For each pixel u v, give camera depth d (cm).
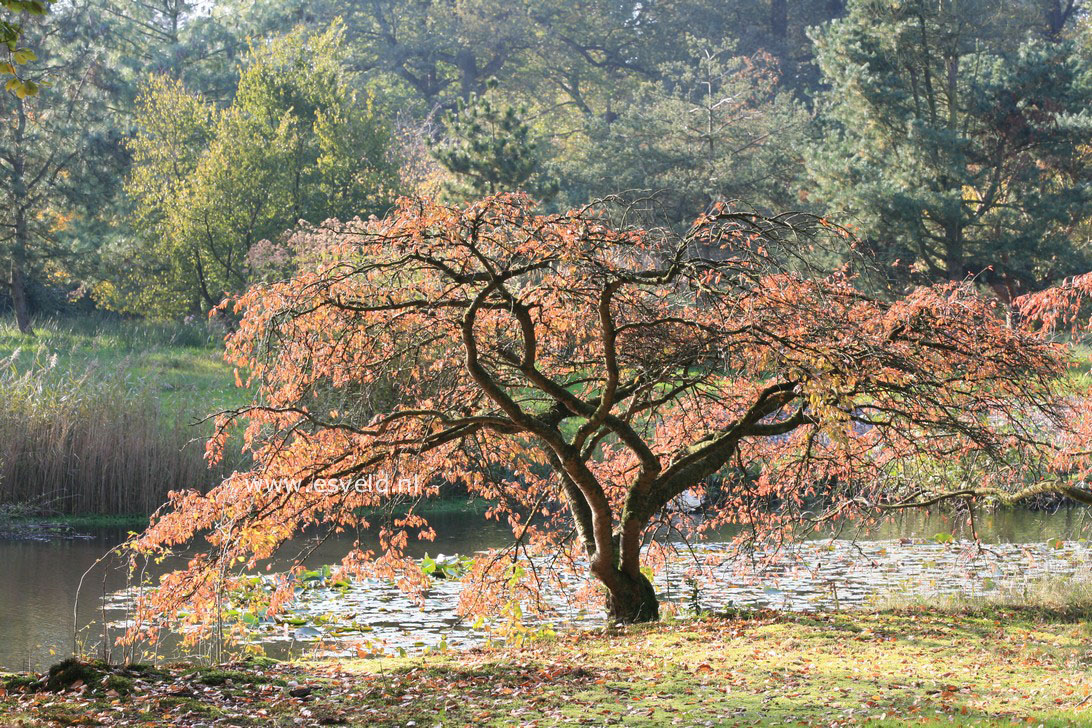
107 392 2066
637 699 746
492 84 3266
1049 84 3083
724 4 5931
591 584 1290
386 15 6388
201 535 1903
